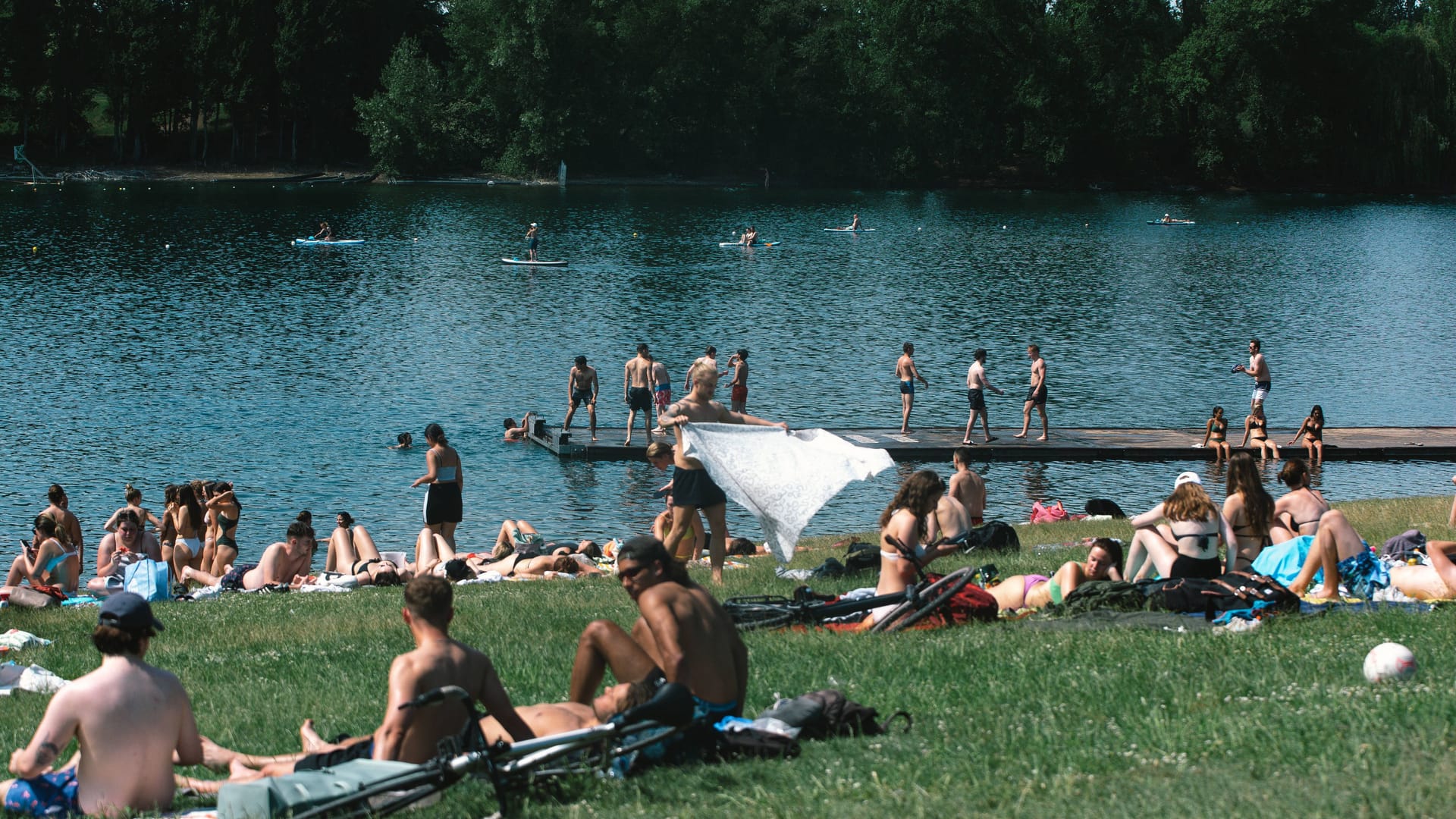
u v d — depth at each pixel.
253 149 126.00
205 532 20.39
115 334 41.88
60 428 29.50
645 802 6.65
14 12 113.44
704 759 7.29
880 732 7.92
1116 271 64.81
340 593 17.08
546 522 23.84
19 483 24.97
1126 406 35.81
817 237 80.00
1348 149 127.81
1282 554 12.80
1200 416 34.75
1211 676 8.83
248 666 11.63
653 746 7.21
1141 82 129.62
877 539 20.69
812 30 135.00
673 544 15.98
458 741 6.72
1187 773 6.67
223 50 118.25
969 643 10.39
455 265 62.38
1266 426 33.28
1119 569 13.04
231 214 85.19
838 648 10.48
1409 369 41.62
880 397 36.03
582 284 56.88
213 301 49.28
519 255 67.06
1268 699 8.04
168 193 101.44
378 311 48.12
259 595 17.06
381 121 120.81
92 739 7.01
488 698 7.26
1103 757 7.02
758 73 129.50
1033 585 12.72
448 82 128.00
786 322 47.97
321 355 39.59
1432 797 6.04
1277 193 128.25
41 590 16.11
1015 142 133.12
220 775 8.03
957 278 61.56
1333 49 123.50
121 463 26.70
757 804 6.46
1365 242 80.81
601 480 27.16
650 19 125.25
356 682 10.63
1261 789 6.32
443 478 19.67
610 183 126.88
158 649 12.90
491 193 110.00
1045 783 6.59
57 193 99.50
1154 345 45.06
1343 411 35.72
